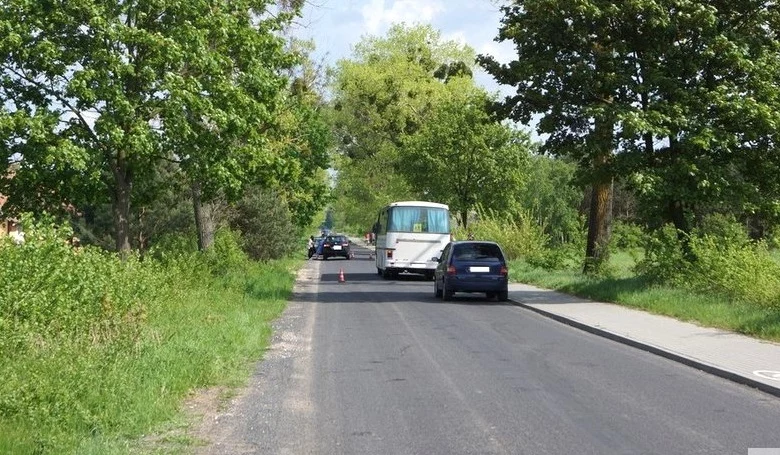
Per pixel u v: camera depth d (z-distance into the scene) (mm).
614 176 24281
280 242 43875
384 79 67562
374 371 11672
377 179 72875
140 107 21109
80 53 20594
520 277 34031
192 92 21031
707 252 21797
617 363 12648
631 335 15523
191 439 7578
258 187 41844
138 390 8688
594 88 23750
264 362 12461
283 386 10469
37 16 20234
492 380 10969
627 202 64625
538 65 24406
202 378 10391
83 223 39281
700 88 22812
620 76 23172
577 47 24703
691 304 19125
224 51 23234
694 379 11203
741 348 13734
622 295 22750
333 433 7941
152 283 16703
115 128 20188
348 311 21422
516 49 25578
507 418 8617
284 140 33469
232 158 22984
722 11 23812
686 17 22391
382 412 8922
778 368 11602
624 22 23547
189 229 39375
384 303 24281
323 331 16750
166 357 10477
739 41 22891
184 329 13570
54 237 13453
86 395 8078
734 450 7305
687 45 23609
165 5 21047
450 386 10500
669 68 23344
